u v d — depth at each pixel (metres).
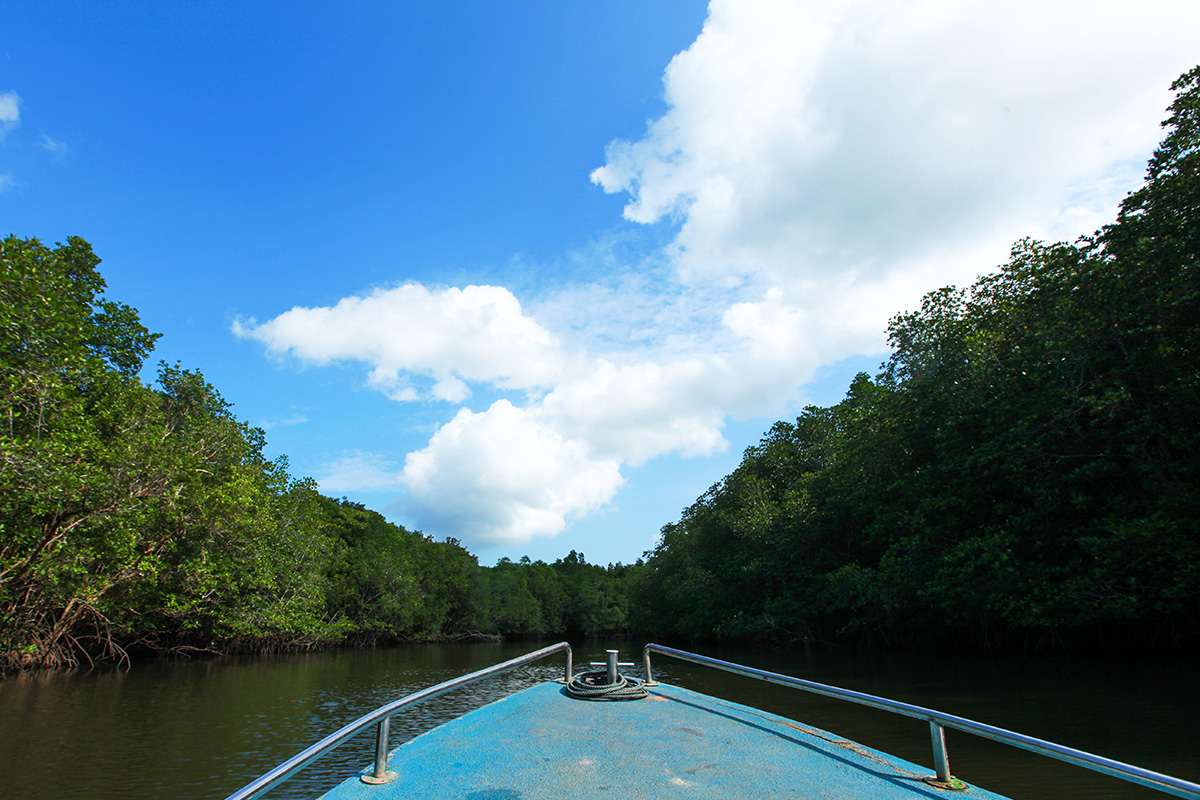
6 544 19.12
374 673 26.98
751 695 15.95
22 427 18.31
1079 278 16.30
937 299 22.28
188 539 27.19
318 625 37.91
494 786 3.60
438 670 28.66
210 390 30.17
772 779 3.71
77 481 17.69
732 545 37.97
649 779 3.73
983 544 17.22
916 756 9.24
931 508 20.05
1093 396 14.82
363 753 12.10
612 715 5.30
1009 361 17.89
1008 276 19.47
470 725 4.95
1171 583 14.06
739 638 38.72
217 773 10.59
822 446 34.66
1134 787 7.46
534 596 92.94
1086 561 16.44
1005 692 14.48
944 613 22.47
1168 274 14.52
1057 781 7.81
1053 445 16.58
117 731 13.84
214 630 32.62
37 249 18.62
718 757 4.13
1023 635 23.12
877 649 29.19
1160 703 12.34
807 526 30.58
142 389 24.05
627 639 92.19
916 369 22.61
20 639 22.12
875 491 23.66
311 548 38.59
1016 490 18.19
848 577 23.89
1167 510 13.98
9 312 16.78
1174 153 14.93
